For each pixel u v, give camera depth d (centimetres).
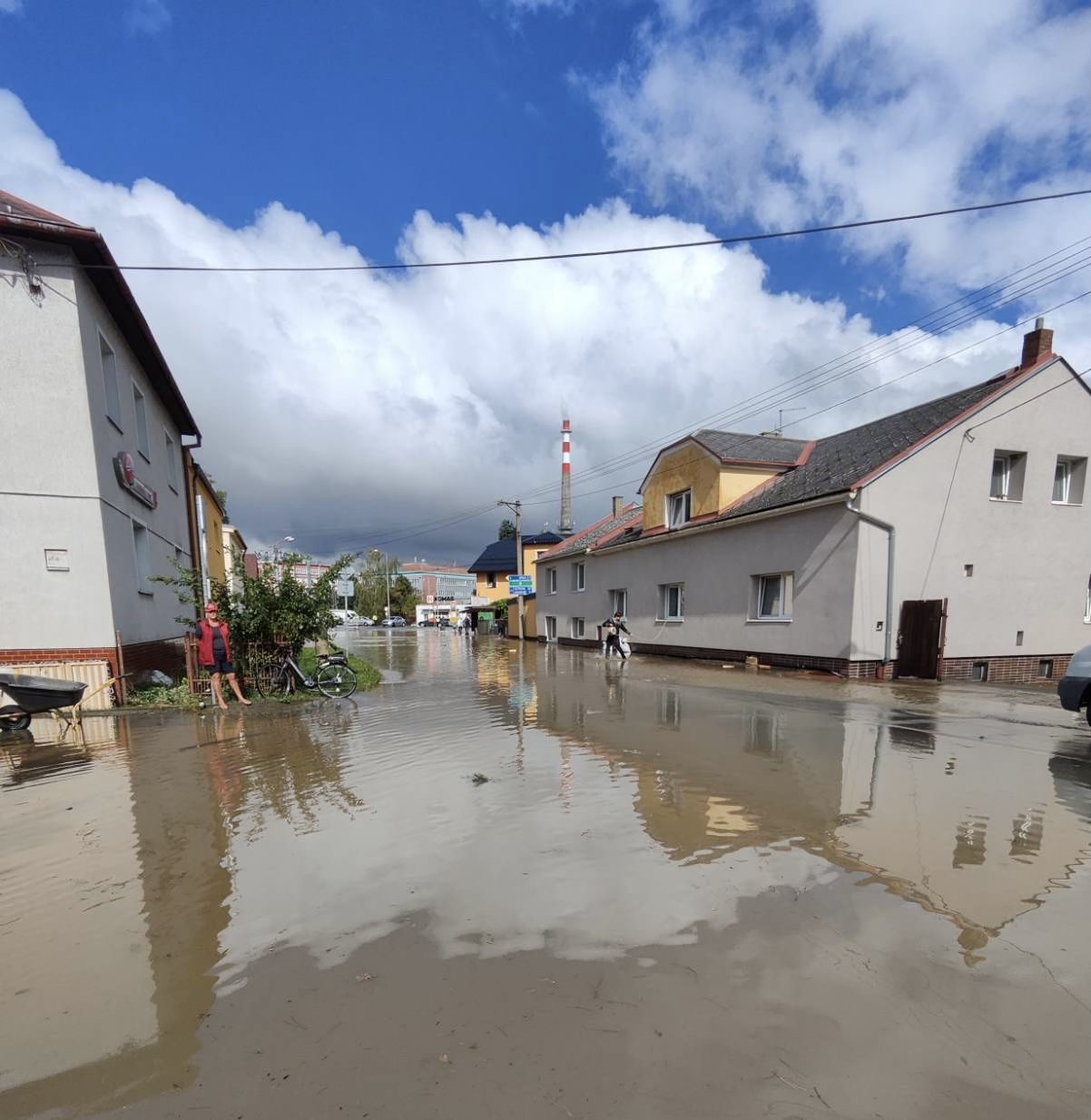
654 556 1942
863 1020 227
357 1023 231
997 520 1320
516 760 612
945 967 260
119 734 764
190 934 298
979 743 666
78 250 891
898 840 395
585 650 2333
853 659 1242
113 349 1056
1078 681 704
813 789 505
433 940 287
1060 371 1357
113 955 281
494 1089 197
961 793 491
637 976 256
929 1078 199
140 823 451
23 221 829
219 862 379
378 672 1505
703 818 439
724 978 254
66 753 671
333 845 402
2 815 474
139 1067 211
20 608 884
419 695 1091
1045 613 1362
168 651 1270
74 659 909
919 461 1258
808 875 347
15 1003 248
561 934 289
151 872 368
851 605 1241
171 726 816
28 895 342
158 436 1358
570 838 406
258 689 1077
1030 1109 186
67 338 894
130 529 1070
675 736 711
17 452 877
